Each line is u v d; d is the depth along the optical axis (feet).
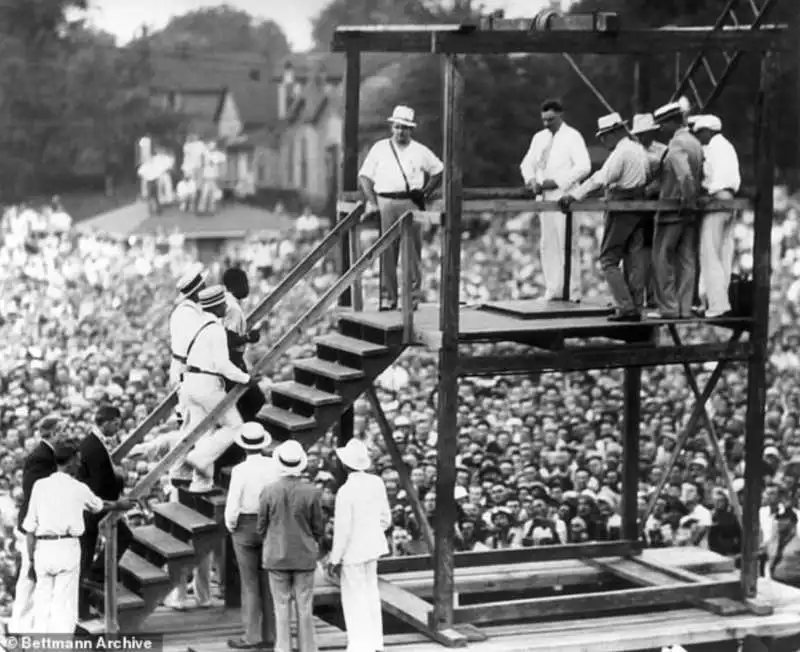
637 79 73.00
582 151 67.87
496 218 174.09
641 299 65.16
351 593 59.41
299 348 131.75
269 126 224.74
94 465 60.23
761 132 64.85
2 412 103.71
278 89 226.38
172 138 220.43
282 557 57.57
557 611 63.21
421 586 70.18
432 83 208.95
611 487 89.10
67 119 213.25
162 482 84.74
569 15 61.67
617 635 63.10
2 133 209.97
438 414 61.21
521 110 183.52
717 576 72.90
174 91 223.10
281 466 57.93
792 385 118.01
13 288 144.15
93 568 60.80
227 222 209.46
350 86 68.95
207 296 61.52
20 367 115.14
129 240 169.58
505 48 60.29
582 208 62.39
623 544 73.31
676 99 68.74
